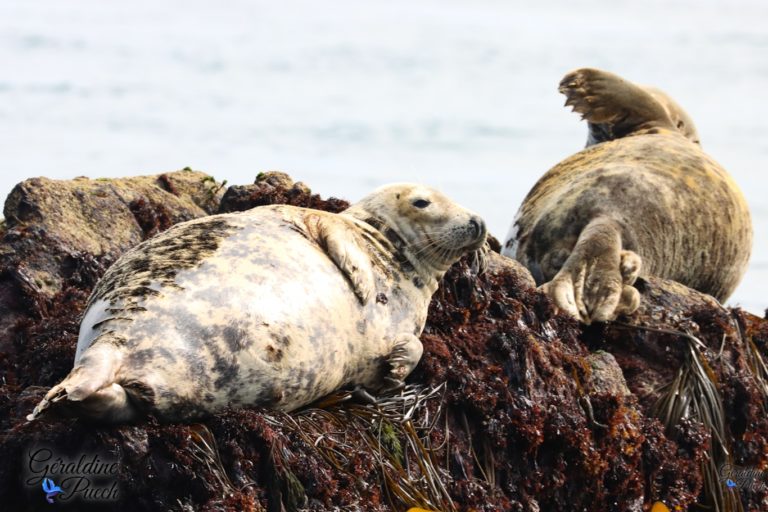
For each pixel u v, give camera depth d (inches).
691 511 1413.6
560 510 1232.8
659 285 1611.7
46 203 1280.8
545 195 1797.5
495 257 1487.5
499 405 1203.9
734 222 1798.7
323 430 1035.9
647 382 1492.4
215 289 975.0
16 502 916.6
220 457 956.6
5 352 1146.0
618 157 1813.5
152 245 1023.6
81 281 1238.3
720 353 1528.1
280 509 959.0
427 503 1062.4
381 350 1099.9
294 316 1000.9
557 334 1403.8
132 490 911.7
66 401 854.5
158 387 922.7
